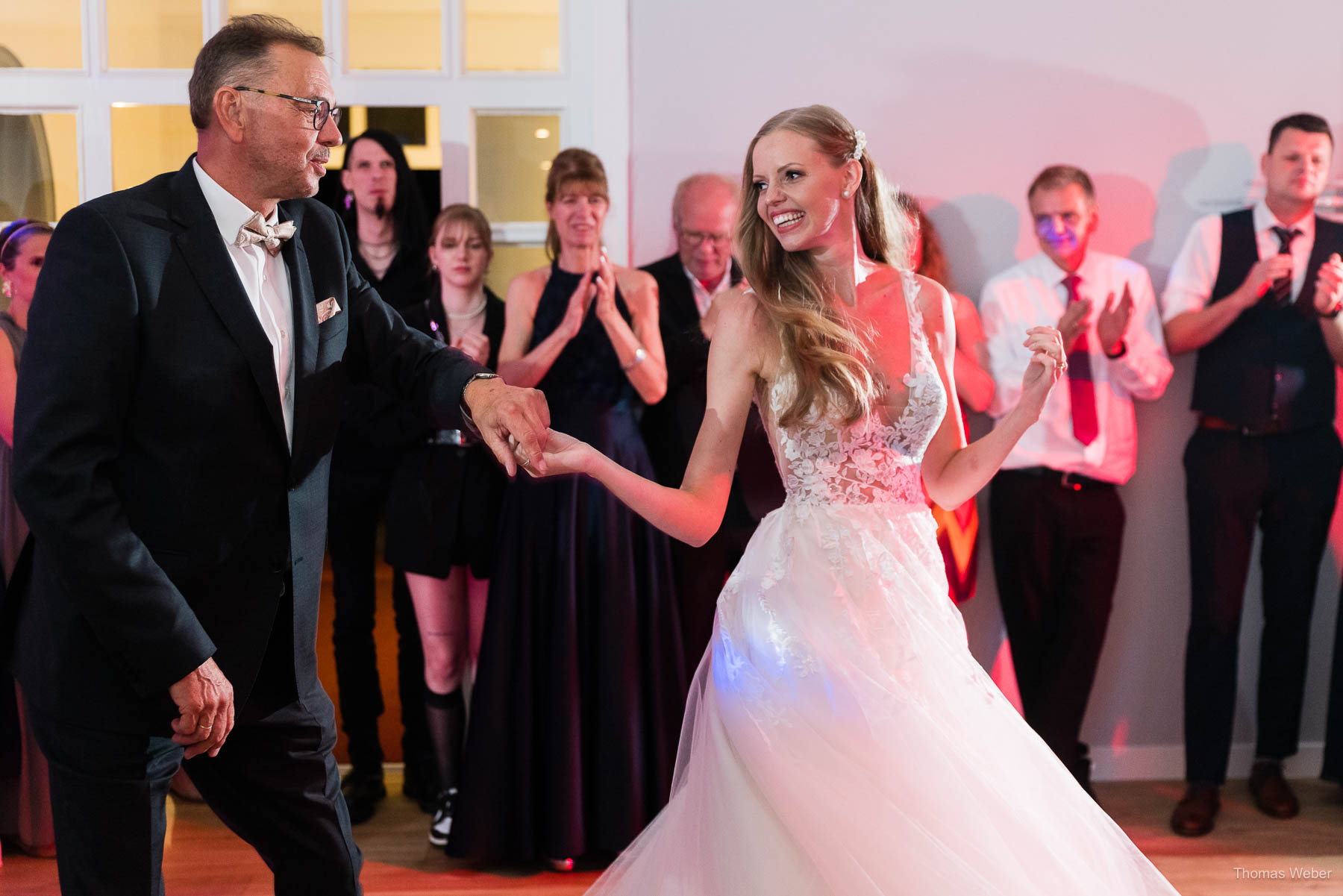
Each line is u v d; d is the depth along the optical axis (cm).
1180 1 339
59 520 154
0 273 293
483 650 281
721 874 164
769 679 172
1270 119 343
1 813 293
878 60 334
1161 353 328
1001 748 171
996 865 156
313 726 188
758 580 181
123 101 328
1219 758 315
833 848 157
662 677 281
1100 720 348
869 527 181
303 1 331
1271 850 296
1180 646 348
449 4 332
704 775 174
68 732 167
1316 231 326
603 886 187
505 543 283
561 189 290
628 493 177
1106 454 322
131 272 164
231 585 175
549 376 291
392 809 323
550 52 337
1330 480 325
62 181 329
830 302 189
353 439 310
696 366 303
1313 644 349
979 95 337
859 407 179
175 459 169
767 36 331
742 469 299
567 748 276
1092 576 321
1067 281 327
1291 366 323
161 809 176
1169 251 344
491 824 276
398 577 324
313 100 175
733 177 330
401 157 318
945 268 330
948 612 183
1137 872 174
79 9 326
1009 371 327
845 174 189
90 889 170
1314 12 340
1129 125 341
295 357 181
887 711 165
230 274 172
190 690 161
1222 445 327
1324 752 338
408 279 320
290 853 192
